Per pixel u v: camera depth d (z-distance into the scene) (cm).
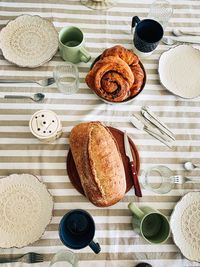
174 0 108
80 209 78
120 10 106
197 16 107
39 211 82
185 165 90
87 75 89
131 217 84
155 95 97
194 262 82
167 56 101
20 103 93
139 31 94
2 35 99
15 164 87
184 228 83
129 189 86
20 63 96
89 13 105
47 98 94
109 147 79
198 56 102
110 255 81
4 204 82
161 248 82
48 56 97
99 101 95
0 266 78
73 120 93
